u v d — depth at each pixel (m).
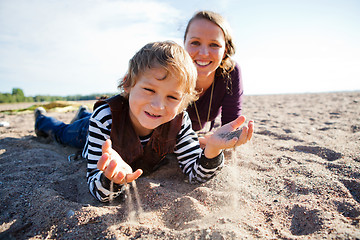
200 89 2.28
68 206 1.32
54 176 1.83
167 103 1.23
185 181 1.72
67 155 2.38
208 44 1.97
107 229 1.15
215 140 1.36
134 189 1.53
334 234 1.04
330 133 3.06
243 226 1.17
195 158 1.64
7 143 2.67
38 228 1.19
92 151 1.42
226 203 1.38
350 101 7.39
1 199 1.45
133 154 1.49
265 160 2.09
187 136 1.68
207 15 1.96
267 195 1.50
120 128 1.42
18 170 1.90
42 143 2.75
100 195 1.30
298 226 1.19
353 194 1.47
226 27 2.02
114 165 1.04
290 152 2.32
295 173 1.78
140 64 1.23
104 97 1.63
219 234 1.08
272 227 1.17
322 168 1.85
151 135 1.55
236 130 1.37
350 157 2.05
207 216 1.25
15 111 6.21
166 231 1.14
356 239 0.98
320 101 8.14
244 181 1.68
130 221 1.23
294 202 1.38
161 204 1.38
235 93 2.38
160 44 1.29
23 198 1.47
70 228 1.17
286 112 5.62
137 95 1.24
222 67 2.22
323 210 1.26
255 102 9.11
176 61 1.20
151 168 1.73
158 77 1.18
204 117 2.48
